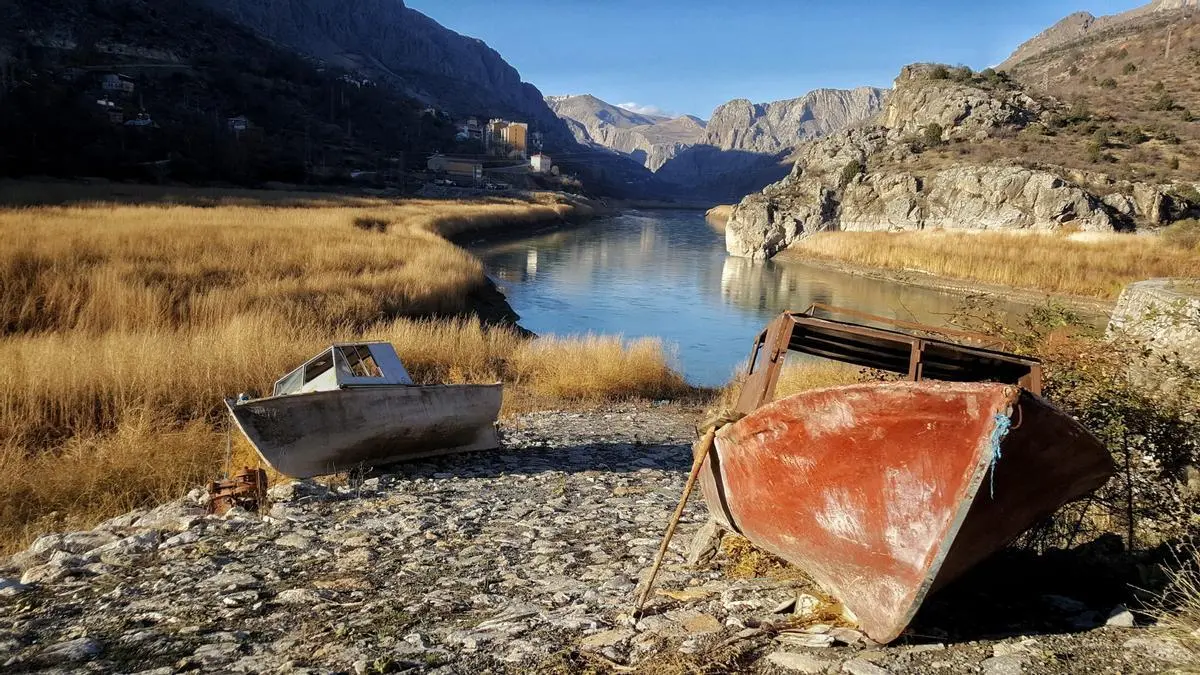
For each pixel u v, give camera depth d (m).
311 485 8.80
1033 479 4.44
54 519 8.13
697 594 5.38
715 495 5.61
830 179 79.94
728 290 44.38
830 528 4.66
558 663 4.23
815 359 22.88
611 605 5.23
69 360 12.65
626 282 45.81
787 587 5.43
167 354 13.48
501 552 6.78
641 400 17.44
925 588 4.22
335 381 9.59
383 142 193.25
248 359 13.90
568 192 192.88
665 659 4.21
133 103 143.75
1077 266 46.25
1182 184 64.12
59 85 134.12
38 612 5.32
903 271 53.09
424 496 8.78
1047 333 7.21
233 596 5.54
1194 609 4.38
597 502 8.77
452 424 10.50
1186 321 7.05
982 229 66.38
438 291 27.12
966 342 7.14
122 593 5.66
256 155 114.56
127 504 8.56
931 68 105.50
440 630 4.87
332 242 34.19
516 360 19.05
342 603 5.44
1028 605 4.91
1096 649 4.10
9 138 82.62
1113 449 6.07
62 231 28.16
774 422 4.78
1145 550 5.63
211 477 9.36
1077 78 147.50
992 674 3.84
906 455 4.33
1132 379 6.57
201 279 23.20
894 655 4.16
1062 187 63.25
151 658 4.50
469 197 123.38
